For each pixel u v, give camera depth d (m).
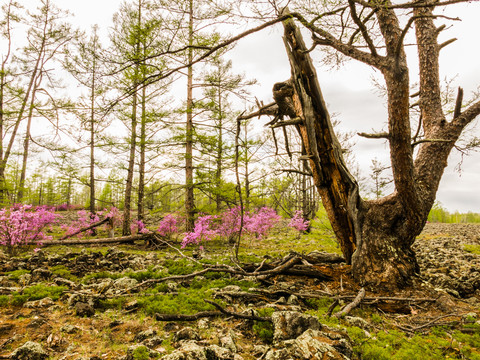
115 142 13.38
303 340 2.46
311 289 5.14
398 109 4.55
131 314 3.67
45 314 3.50
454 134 5.59
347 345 2.49
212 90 14.78
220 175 14.64
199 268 6.43
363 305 4.34
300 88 5.51
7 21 14.61
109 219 14.44
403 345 2.96
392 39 4.48
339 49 4.85
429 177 5.54
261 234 15.44
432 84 6.00
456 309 4.20
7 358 2.40
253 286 5.21
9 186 14.58
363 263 5.28
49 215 10.11
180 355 2.26
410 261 5.20
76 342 2.82
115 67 4.19
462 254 9.20
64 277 5.45
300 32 5.38
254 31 3.78
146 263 7.25
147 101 13.95
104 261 6.76
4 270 5.75
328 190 5.93
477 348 3.00
